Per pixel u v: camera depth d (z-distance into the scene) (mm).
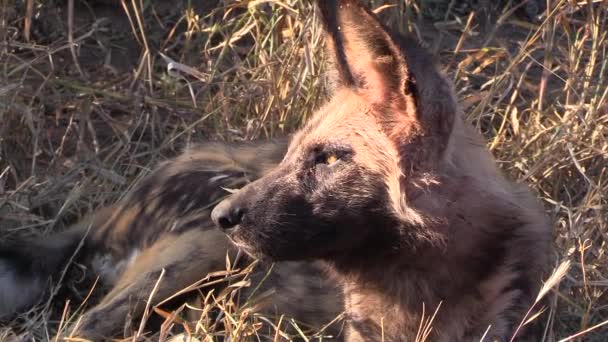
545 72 7957
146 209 6785
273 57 8203
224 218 5750
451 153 5590
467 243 5742
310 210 5699
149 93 8430
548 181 7582
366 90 5656
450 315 5863
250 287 6543
